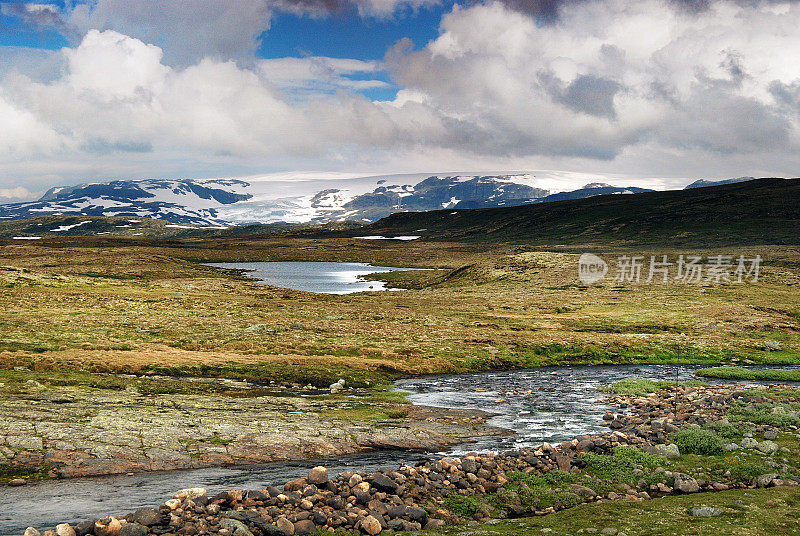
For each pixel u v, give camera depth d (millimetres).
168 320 80000
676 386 48469
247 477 23750
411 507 18188
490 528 17438
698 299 113562
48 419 30328
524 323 87688
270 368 52500
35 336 61156
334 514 17734
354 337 71250
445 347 67062
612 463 24047
